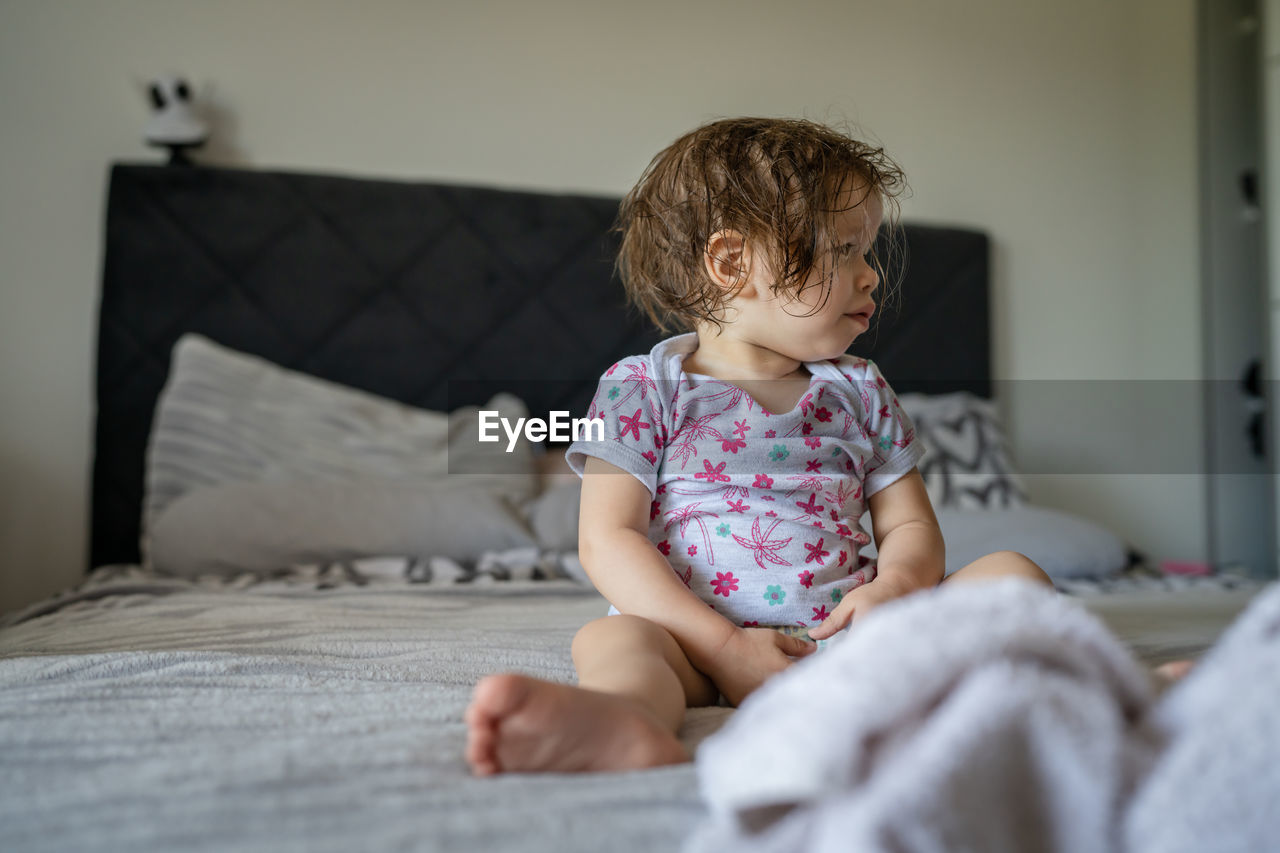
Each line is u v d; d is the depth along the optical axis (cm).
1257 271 303
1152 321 326
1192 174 330
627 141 285
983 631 46
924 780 39
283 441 234
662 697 66
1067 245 320
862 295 102
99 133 249
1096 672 47
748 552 91
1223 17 318
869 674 44
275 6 261
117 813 48
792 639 80
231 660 89
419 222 263
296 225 254
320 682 83
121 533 238
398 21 269
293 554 192
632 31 286
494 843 44
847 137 113
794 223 98
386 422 245
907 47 308
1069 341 319
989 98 315
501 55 276
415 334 262
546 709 55
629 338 275
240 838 45
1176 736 46
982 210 313
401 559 193
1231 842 39
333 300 256
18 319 244
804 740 41
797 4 298
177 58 254
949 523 216
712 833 42
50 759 59
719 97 292
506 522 204
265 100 260
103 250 243
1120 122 326
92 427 246
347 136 265
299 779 52
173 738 63
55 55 247
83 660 89
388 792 51
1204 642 111
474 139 274
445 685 85
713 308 104
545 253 271
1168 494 324
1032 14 319
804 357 103
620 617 76
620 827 46
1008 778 41
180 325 245
